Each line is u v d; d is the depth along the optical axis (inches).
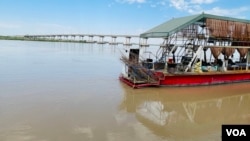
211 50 864.3
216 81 852.6
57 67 1166.3
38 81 787.4
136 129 412.8
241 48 961.5
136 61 848.3
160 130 416.8
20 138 356.2
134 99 617.3
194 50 876.6
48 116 453.4
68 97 597.9
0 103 526.3
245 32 958.4
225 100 653.3
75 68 1157.1
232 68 935.0
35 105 520.1
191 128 435.8
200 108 570.6
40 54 2047.2
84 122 430.0
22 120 428.1
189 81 794.8
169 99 636.1
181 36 882.1
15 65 1175.6
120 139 367.2
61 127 403.2
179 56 901.2
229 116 517.7
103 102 568.4
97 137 370.3
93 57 1942.7
